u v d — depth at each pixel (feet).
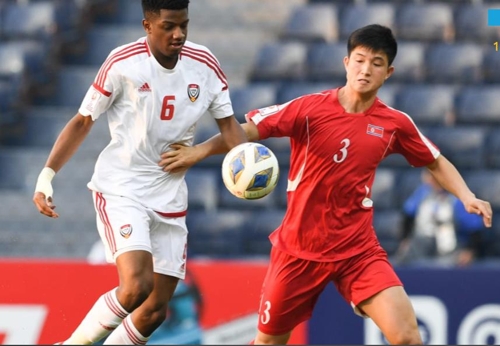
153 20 62.08
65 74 164.86
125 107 64.64
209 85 66.08
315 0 174.29
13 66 161.58
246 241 132.57
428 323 93.86
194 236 132.77
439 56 157.38
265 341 72.23
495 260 124.06
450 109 149.07
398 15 164.14
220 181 139.64
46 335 91.91
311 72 158.30
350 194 67.62
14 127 157.48
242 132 67.10
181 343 92.58
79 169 147.23
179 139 65.87
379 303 66.23
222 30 173.68
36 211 141.59
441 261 115.96
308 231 68.33
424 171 121.39
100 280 92.48
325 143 67.15
